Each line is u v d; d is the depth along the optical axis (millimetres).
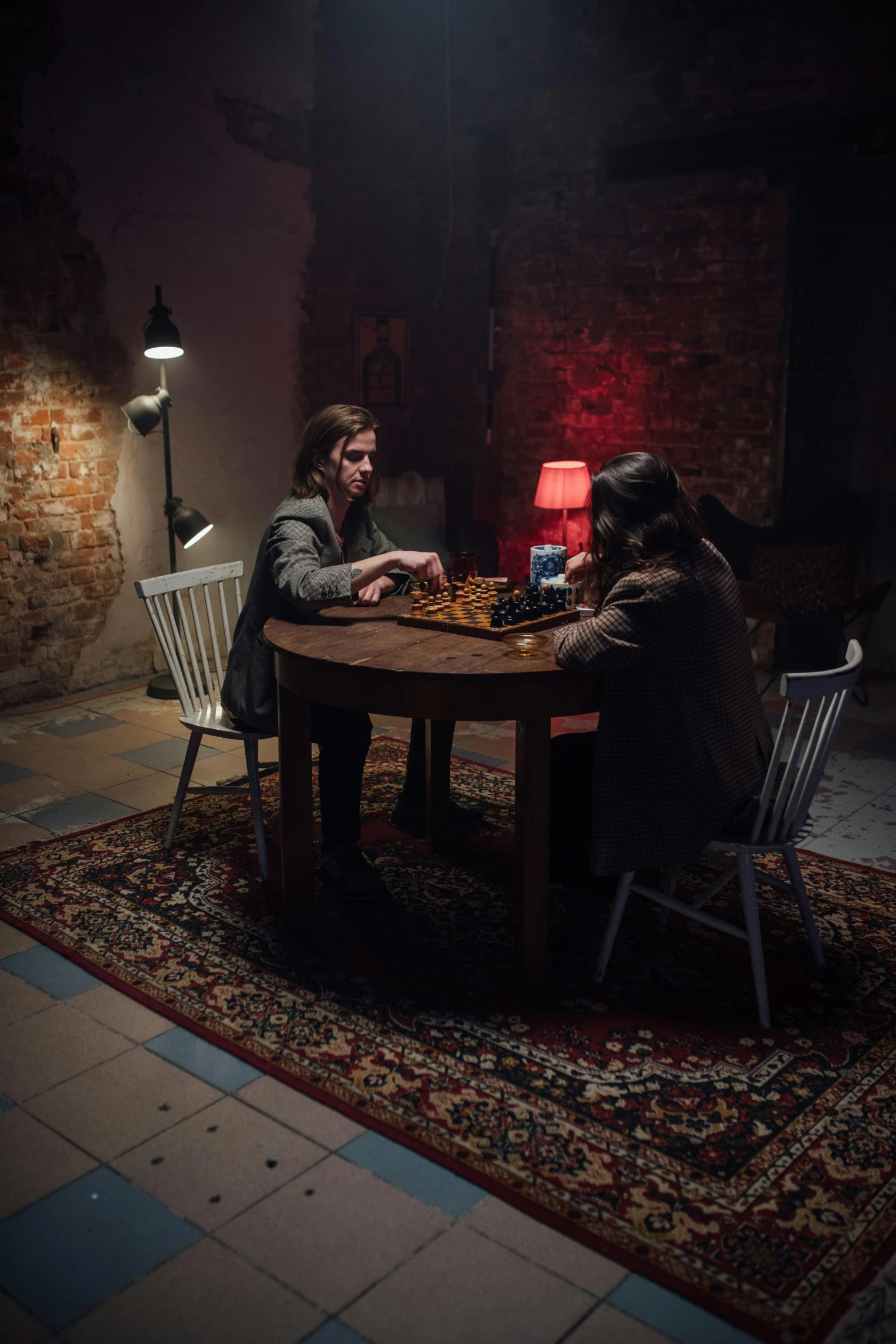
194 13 5090
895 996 2578
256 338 5680
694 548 2447
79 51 4703
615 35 5605
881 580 5406
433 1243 1825
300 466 3100
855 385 5270
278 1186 1963
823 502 5449
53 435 4875
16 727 4684
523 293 6266
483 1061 2318
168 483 4977
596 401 6094
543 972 2570
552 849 2814
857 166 5031
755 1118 2131
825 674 2322
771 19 5102
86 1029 2459
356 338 6152
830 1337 1628
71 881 3182
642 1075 2268
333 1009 2520
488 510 6707
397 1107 2168
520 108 6027
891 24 4781
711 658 2404
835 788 3924
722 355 5559
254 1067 2314
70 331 4875
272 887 3146
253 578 3066
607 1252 1797
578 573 3158
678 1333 1645
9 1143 2080
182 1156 2041
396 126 6133
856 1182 1958
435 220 6398
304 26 5570
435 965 2717
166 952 2775
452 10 6094
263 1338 1635
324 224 5887
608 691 2420
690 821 2428
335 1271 1766
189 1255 1801
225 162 5363
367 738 3059
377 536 3348
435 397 6656
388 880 3203
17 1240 1834
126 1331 1648
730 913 2996
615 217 5809
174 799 3807
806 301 5266
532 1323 1663
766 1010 2445
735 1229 1844
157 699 5086
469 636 2744
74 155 4762
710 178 5426
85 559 5129
